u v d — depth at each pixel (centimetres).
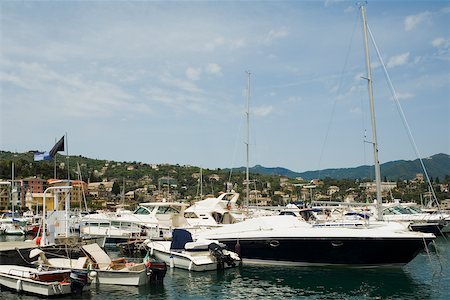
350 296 1842
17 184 10125
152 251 2561
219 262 2342
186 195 13012
